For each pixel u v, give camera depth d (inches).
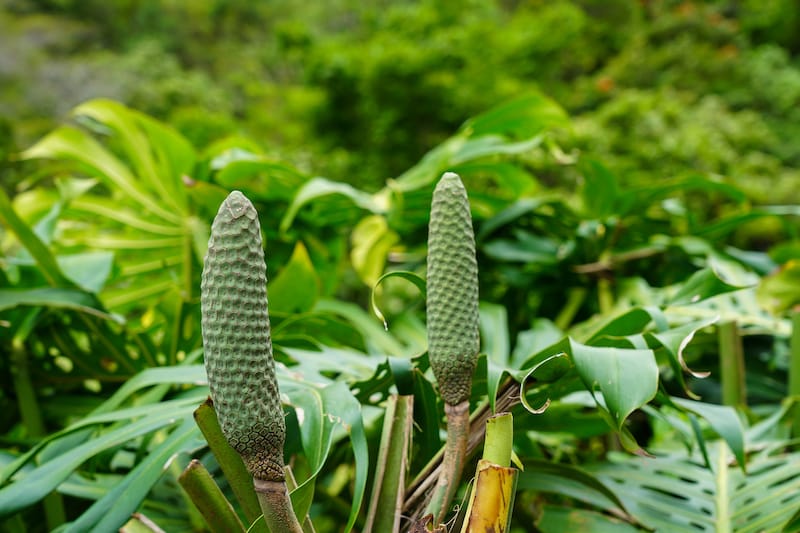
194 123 323.6
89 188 74.7
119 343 62.2
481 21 327.0
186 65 610.9
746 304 74.2
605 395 34.6
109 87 450.9
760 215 83.0
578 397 54.3
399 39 316.2
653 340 38.9
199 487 33.0
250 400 29.0
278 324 57.7
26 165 192.1
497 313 64.6
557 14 348.8
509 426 32.7
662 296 78.4
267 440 29.7
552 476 50.0
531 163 113.7
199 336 63.5
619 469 53.6
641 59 432.8
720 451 56.1
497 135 83.9
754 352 81.0
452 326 34.0
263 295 29.2
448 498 35.4
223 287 28.6
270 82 535.5
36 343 64.7
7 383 62.1
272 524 31.1
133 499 37.6
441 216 34.1
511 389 38.4
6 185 185.5
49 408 62.5
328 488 63.6
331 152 281.3
